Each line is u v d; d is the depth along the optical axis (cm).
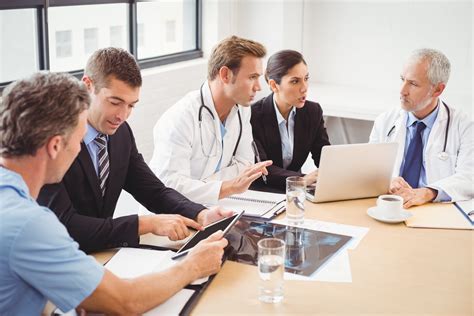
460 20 422
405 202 222
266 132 281
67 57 344
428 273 168
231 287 156
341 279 162
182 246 182
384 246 186
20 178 133
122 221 181
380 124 276
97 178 195
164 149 239
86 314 141
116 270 164
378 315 144
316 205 223
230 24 450
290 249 181
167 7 416
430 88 251
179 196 212
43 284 129
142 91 371
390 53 451
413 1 434
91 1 349
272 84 278
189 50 443
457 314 146
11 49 304
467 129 255
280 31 443
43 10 312
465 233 198
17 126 130
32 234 127
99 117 189
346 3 458
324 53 476
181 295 151
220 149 250
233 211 210
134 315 139
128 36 386
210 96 245
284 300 150
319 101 421
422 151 262
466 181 233
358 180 224
